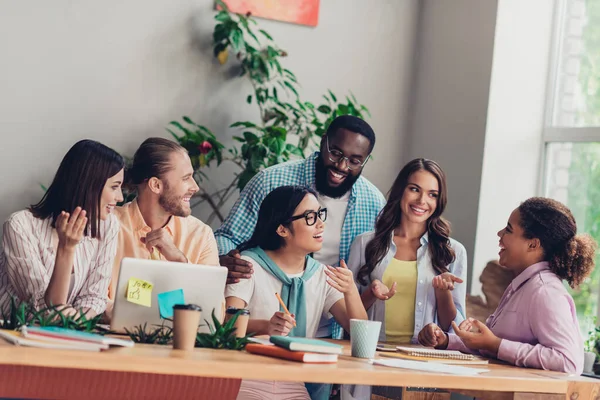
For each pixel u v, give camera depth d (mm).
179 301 2217
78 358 1689
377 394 2854
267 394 2750
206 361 1798
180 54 4383
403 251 3217
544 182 4477
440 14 4773
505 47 4414
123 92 4273
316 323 2992
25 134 4082
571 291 4246
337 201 3545
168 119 4363
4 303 2697
